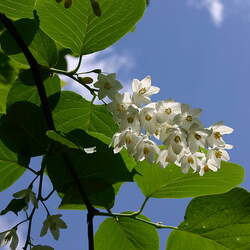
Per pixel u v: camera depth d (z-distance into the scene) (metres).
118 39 0.34
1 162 0.34
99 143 0.33
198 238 0.35
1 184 0.35
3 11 0.35
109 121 0.36
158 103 0.30
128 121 0.30
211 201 0.35
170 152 0.32
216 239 0.35
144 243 0.36
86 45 0.34
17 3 0.35
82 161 0.33
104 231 0.35
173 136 0.31
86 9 0.33
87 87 0.32
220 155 0.33
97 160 0.33
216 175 0.34
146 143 0.32
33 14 0.35
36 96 0.35
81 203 0.33
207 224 0.35
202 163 0.33
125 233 0.36
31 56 0.33
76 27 0.34
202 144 0.31
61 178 0.33
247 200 0.34
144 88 0.31
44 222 0.33
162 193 0.35
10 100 0.35
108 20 0.34
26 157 0.34
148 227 0.35
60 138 0.30
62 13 0.33
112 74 0.31
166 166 0.34
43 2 0.33
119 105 0.31
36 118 0.33
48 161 0.33
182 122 0.30
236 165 0.34
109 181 0.33
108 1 0.33
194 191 0.35
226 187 0.34
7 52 0.35
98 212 0.32
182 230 0.35
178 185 0.35
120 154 0.33
